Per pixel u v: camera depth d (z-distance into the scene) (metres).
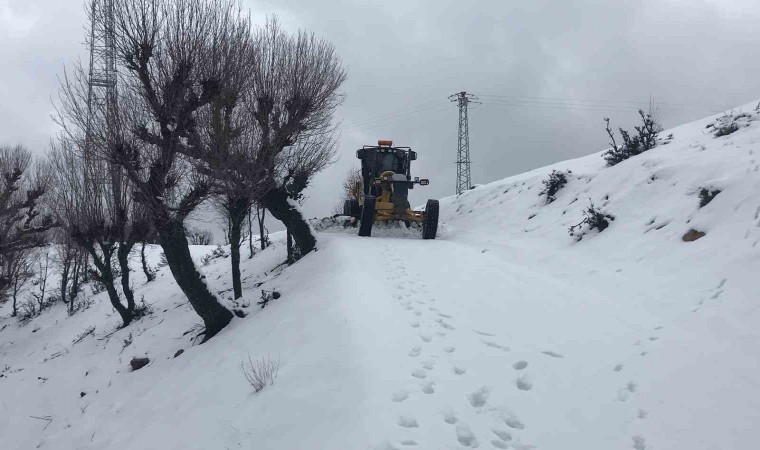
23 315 25.61
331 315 6.48
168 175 9.13
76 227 13.51
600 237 8.97
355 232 14.72
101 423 7.77
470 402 4.35
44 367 12.92
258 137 10.60
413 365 4.92
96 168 12.37
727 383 4.32
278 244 18.06
